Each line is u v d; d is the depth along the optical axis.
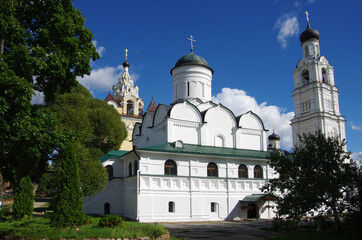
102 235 15.45
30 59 17.02
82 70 21.00
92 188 26.23
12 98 16.27
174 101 43.03
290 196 20.58
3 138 17.25
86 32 21.22
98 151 28.34
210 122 37.19
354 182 19.72
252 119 39.97
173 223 29.33
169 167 31.42
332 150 20.62
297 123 59.75
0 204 21.17
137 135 44.00
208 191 32.41
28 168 26.47
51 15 19.80
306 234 20.17
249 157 34.69
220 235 20.97
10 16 17.19
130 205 31.33
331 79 60.00
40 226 17.09
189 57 42.97
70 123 24.59
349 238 18.02
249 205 34.06
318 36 61.62
